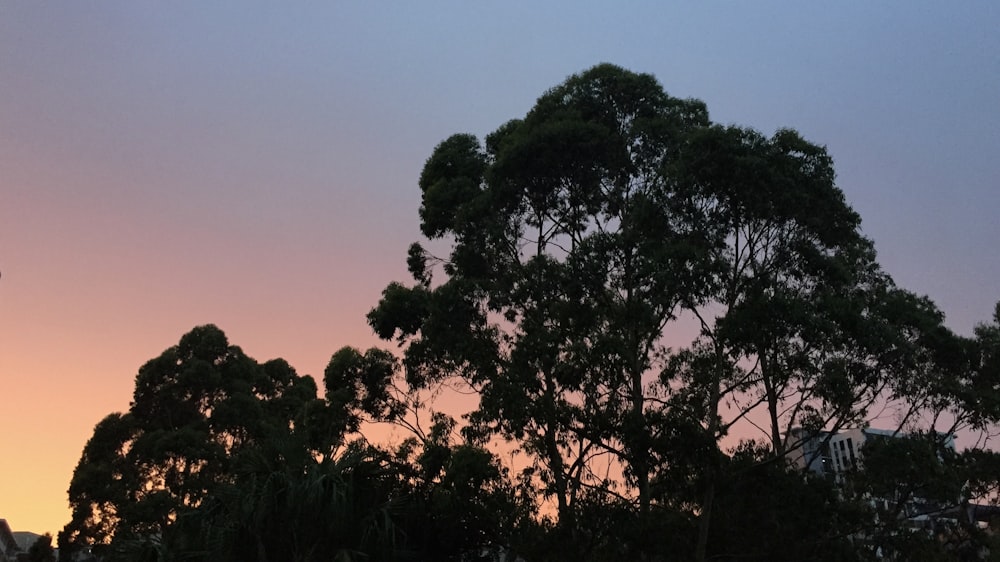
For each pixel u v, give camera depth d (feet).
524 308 63.77
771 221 54.75
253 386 127.03
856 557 56.90
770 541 55.06
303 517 52.49
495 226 63.36
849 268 61.98
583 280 58.23
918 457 61.41
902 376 59.47
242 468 57.98
